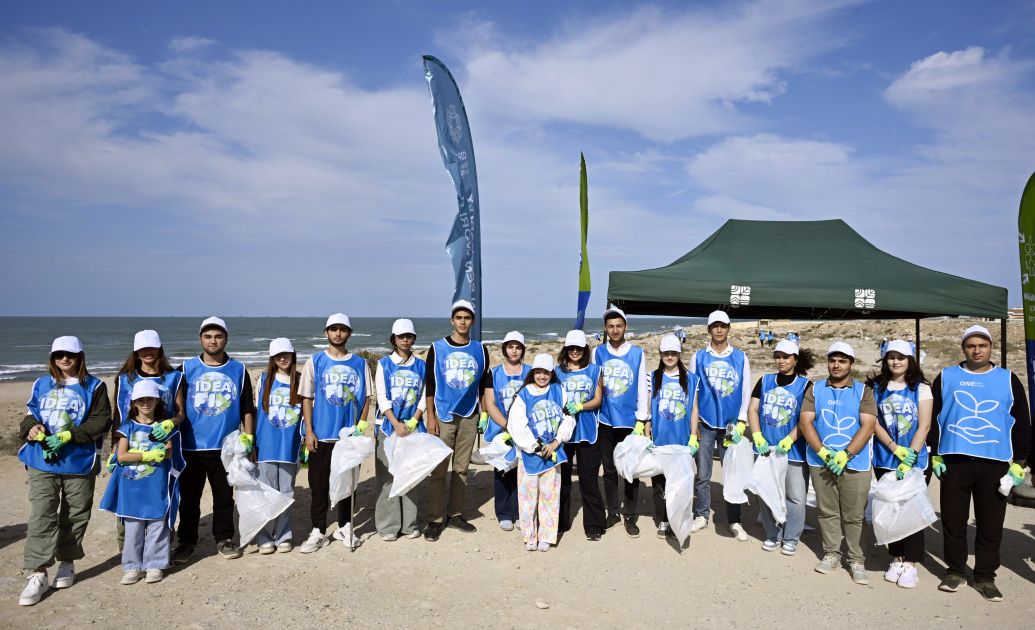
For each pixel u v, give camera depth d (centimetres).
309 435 581
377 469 622
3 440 1105
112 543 603
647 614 471
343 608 469
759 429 605
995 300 811
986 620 463
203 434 549
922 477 527
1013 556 586
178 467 532
